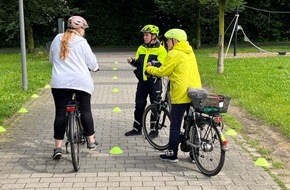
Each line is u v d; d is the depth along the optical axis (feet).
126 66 60.75
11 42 107.34
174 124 18.53
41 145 21.76
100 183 16.55
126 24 112.47
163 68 18.13
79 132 18.97
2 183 16.55
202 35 109.70
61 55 18.40
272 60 63.16
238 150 20.97
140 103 23.12
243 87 39.42
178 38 18.02
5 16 77.00
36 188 16.05
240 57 69.67
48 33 109.09
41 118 27.89
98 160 19.36
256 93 36.32
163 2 85.87
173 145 18.70
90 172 17.78
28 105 32.19
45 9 77.41
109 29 112.16
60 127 19.02
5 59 72.64
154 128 21.72
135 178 17.08
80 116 19.24
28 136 23.47
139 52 22.61
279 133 24.25
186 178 17.10
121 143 22.18
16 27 76.74
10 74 49.96
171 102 18.54
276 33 112.78
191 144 17.99
